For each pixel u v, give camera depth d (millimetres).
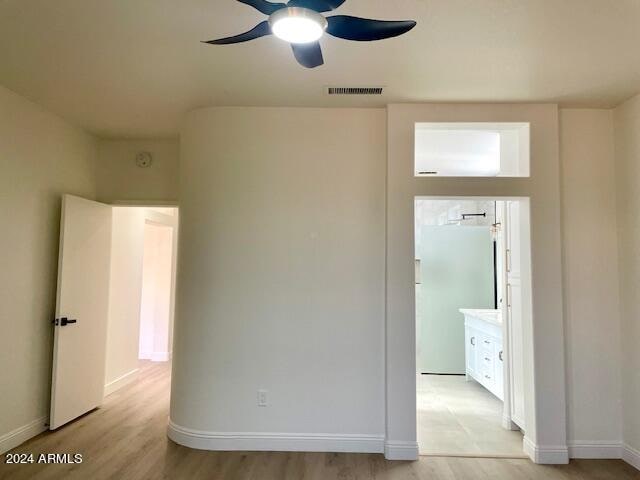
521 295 3418
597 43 2396
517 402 3693
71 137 3947
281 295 3342
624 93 3096
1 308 3168
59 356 3641
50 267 3709
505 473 2967
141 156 4352
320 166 3406
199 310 3361
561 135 3375
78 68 2797
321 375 3303
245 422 3293
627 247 3213
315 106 3402
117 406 4297
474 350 5215
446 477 2895
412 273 3244
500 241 4281
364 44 2418
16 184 3295
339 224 3375
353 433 3271
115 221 4805
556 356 3184
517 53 2516
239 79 2936
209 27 2287
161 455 3166
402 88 3037
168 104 3416
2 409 3184
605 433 3229
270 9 1758
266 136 3424
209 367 3316
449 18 2164
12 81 3016
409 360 3203
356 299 3338
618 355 3264
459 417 4156
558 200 3252
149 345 6363
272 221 3381
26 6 2102
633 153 3158
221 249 3365
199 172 3447
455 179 3279
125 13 2160
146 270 6438
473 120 3301
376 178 3393
